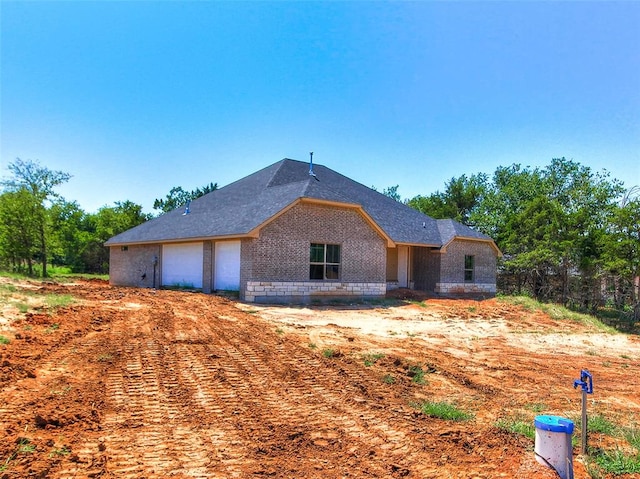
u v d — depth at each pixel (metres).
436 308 20.95
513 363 10.99
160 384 7.55
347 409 6.87
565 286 26.05
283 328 13.31
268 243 19.66
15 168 35.50
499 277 32.03
